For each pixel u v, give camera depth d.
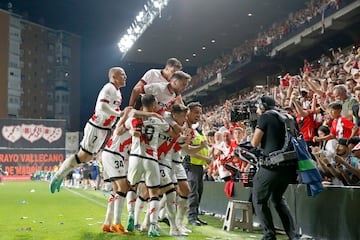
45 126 34.09
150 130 6.17
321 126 7.95
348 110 8.19
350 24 19.41
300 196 6.25
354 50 16.16
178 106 6.43
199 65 44.12
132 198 6.66
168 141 6.46
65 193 18.22
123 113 6.38
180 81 6.48
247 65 26.11
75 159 6.95
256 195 5.42
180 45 36.66
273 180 5.27
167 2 27.19
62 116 62.59
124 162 6.58
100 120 6.74
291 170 5.29
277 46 24.48
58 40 62.78
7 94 55.81
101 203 13.08
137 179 6.27
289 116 5.34
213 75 32.19
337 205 5.44
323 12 19.97
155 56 40.34
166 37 34.25
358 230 5.05
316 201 5.88
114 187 6.82
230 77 29.83
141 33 33.47
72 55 64.00
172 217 6.57
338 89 8.36
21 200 13.88
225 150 9.07
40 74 60.88
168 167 6.54
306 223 6.11
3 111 55.22
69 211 10.44
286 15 28.94
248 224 7.16
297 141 5.16
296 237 5.50
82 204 12.64
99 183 21.89
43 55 61.28
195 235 6.59
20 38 57.84
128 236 6.33
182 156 8.09
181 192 6.88
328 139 7.56
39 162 33.78
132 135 6.21
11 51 56.47
